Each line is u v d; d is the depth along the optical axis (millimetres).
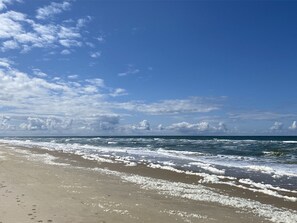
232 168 24828
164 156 36281
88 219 9227
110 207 10859
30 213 9500
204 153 41312
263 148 51031
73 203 11133
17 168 20172
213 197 13648
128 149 51062
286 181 19000
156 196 13312
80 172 20094
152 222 9391
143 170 23062
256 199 14008
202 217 10281
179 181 18375
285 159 33219
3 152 36750
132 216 9883
